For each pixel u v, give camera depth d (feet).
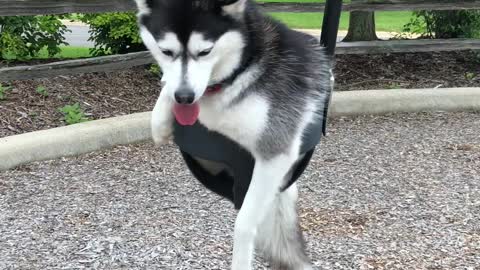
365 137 12.03
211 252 7.70
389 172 10.23
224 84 5.54
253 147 5.71
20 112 11.65
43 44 14.60
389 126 12.77
